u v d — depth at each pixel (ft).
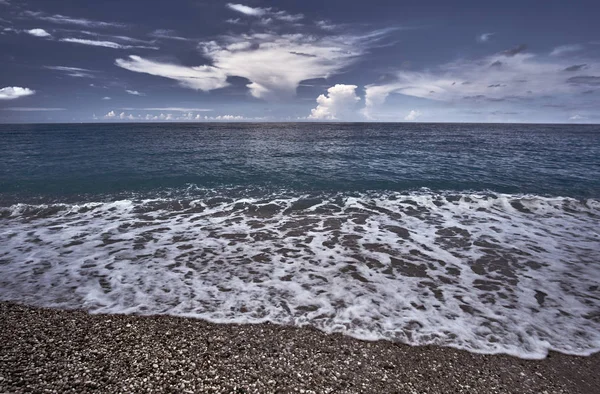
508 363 12.35
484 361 12.42
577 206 34.83
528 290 17.65
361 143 108.99
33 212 31.42
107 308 15.56
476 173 53.26
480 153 80.84
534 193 40.63
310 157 71.41
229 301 16.33
